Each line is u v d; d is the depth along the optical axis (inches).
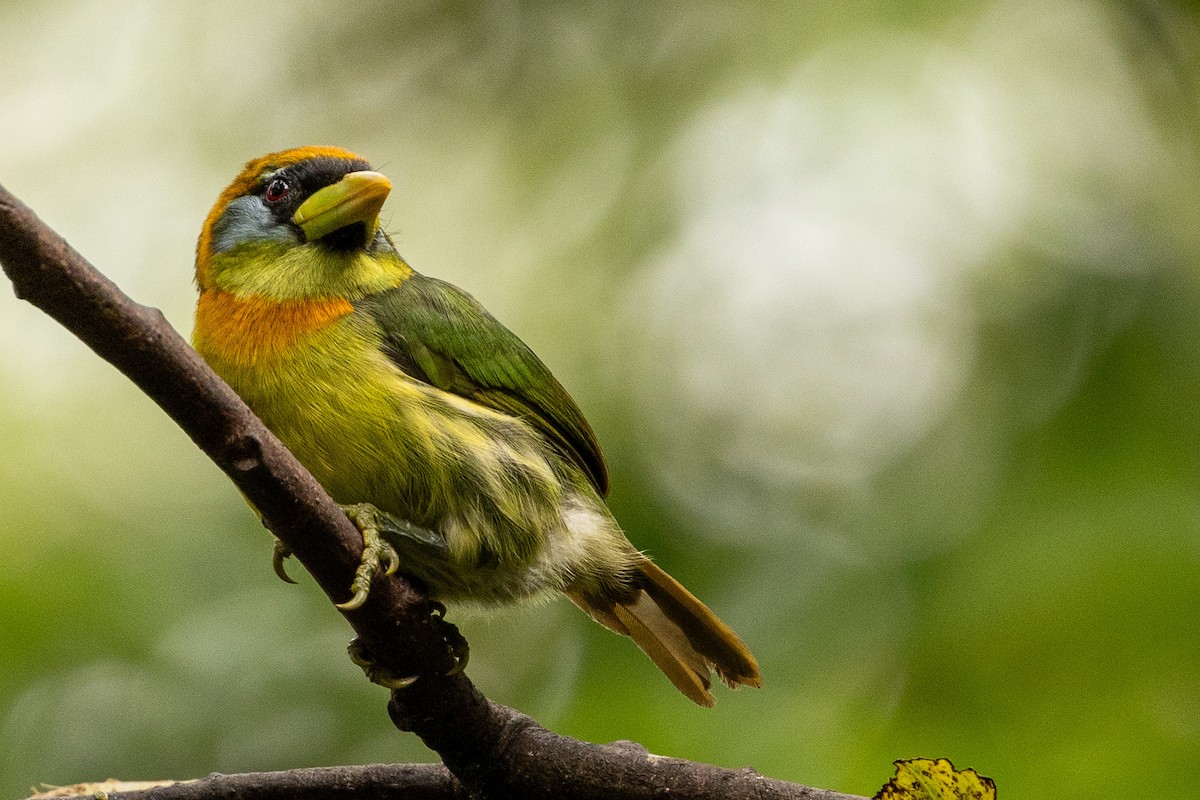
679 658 337.1
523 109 590.9
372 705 444.8
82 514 458.3
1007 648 365.7
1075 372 429.1
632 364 501.0
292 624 451.8
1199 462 387.9
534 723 262.7
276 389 301.0
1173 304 429.4
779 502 452.8
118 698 423.2
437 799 260.7
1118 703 350.0
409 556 306.8
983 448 428.1
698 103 555.5
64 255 213.0
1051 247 474.6
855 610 402.9
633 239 532.7
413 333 318.0
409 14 624.7
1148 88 523.2
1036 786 346.3
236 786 254.4
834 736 367.9
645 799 252.5
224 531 462.0
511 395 330.6
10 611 414.6
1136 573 360.2
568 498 328.2
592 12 598.5
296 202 319.6
